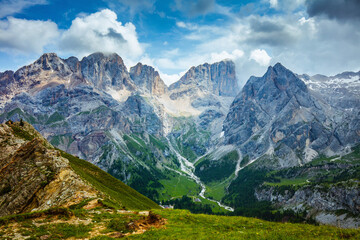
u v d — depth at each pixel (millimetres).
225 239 31891
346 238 31875
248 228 41469
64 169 73938
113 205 61062
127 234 36656
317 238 31359
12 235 34406
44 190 67000
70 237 35688
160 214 47594
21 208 64688
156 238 33906
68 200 62156
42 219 41750
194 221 44688
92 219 44688
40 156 78062
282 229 39125
